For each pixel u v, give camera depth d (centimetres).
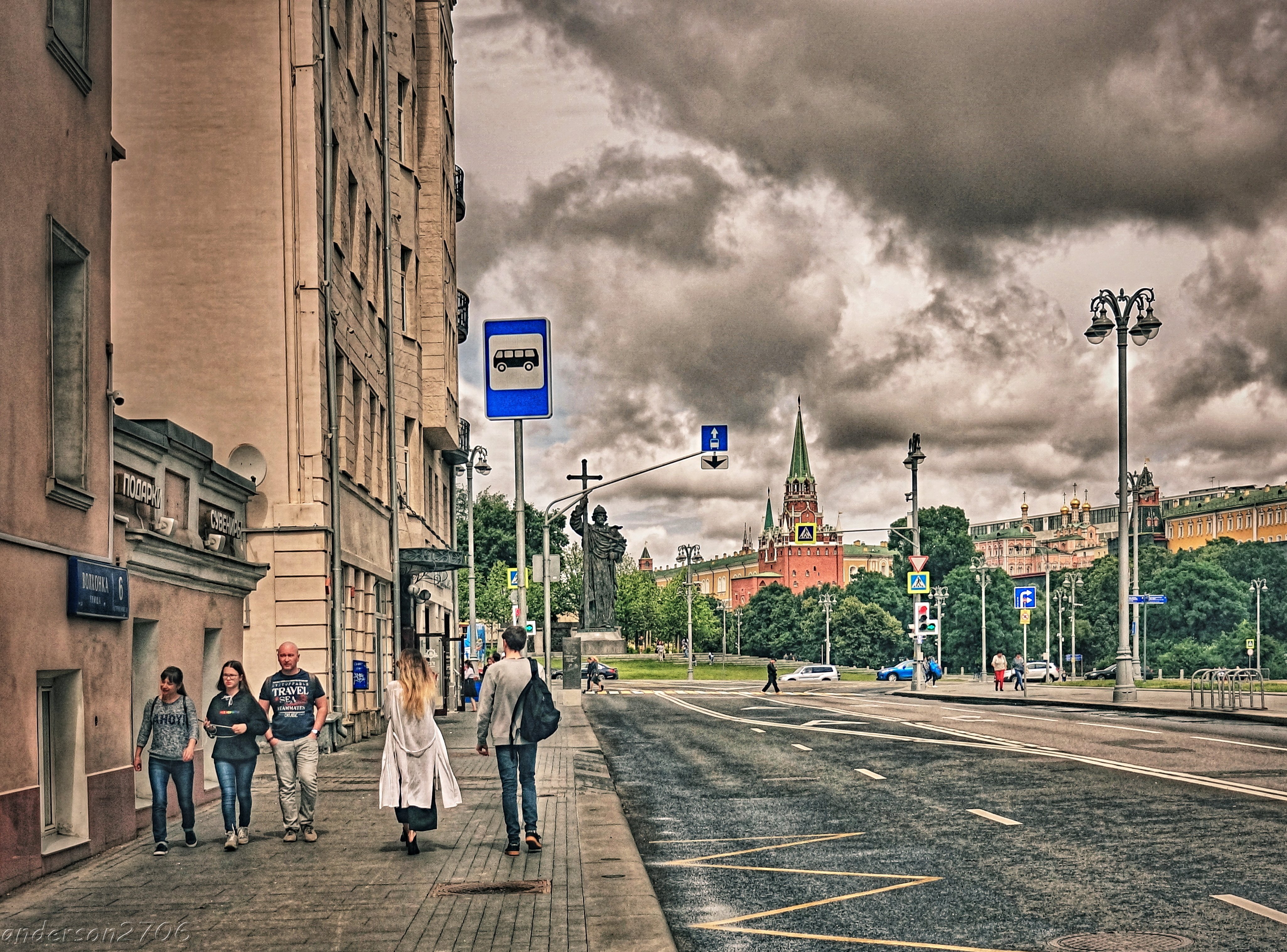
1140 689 5000
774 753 2206
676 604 17150
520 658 1167
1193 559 13238
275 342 2456
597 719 3456
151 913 898
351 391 2866
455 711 4528
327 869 1077
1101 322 3788
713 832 1303
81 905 935
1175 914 832
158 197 2472
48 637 1101
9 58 1061
